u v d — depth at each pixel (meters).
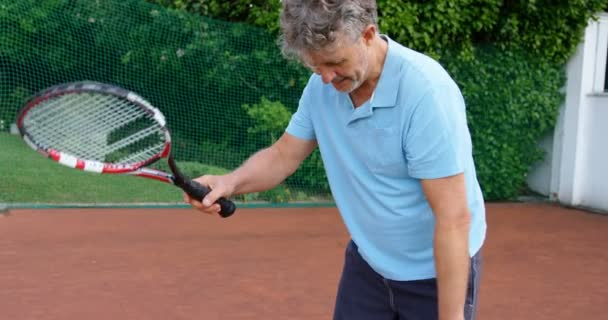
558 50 8.38
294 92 7.87
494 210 8.02
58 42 8.52
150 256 5.23
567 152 8.63
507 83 8.29
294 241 5.92
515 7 8.02
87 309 4.06
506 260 5.61
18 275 4.63
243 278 4.77
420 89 1.89
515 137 8.50
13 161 8.43
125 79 8.34
